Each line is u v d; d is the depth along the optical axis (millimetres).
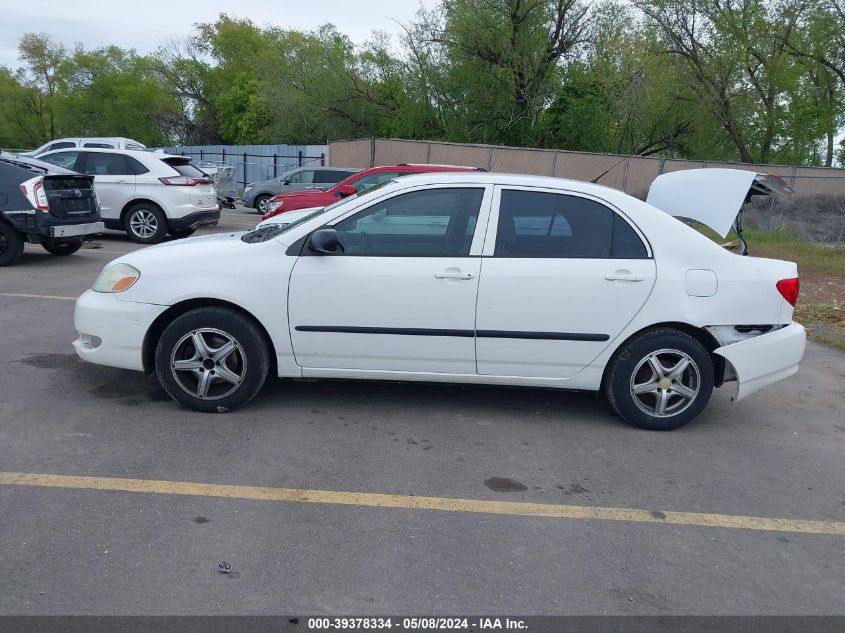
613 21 28328
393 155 23406
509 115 28656
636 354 4820
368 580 3062
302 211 8172
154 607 2805
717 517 3822
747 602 3066
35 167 10602
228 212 23906
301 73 37094
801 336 4988
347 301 4703
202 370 4809
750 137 31719
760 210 21922
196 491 3768
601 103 28594
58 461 4035
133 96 50375
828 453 4809
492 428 4887
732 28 29047
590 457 4500
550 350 4777
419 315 4715
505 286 4688
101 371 5637
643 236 4809
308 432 4641
